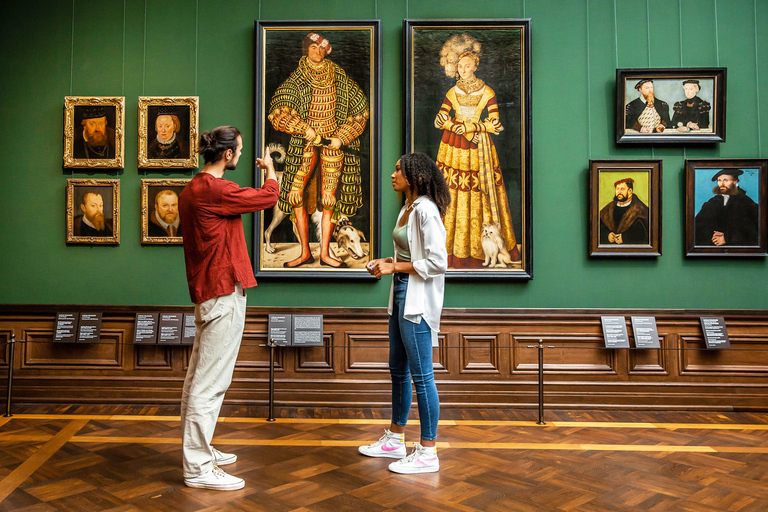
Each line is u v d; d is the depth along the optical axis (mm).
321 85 4805
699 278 4781
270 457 3301
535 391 4680
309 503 2619
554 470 3119
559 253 4805
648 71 4742
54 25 4863
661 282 4781
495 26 4789
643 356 4719
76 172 4840
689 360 4711
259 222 4754
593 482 2938
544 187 4840
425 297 3057
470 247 4758
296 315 4668
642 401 4668
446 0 4887
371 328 4742
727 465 3234
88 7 4879
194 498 2652
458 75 4801
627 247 4750
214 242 2826
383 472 3051
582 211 4816
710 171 4758
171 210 4777
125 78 4859
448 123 4789
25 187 4832
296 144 4797
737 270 4777
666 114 4773
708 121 4770
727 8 4832
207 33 4875
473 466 3176
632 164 4766
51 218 4824
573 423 4199
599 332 4730
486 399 4676
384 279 4789
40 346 4738
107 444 3510
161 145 4797
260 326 4727
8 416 4230
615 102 4824
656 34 4844
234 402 4641
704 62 4824
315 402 4637
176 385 4699
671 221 4801
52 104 4848
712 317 4676
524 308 4746
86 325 4684
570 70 4859
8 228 4812
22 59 4855
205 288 2822
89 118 4812
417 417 4336
